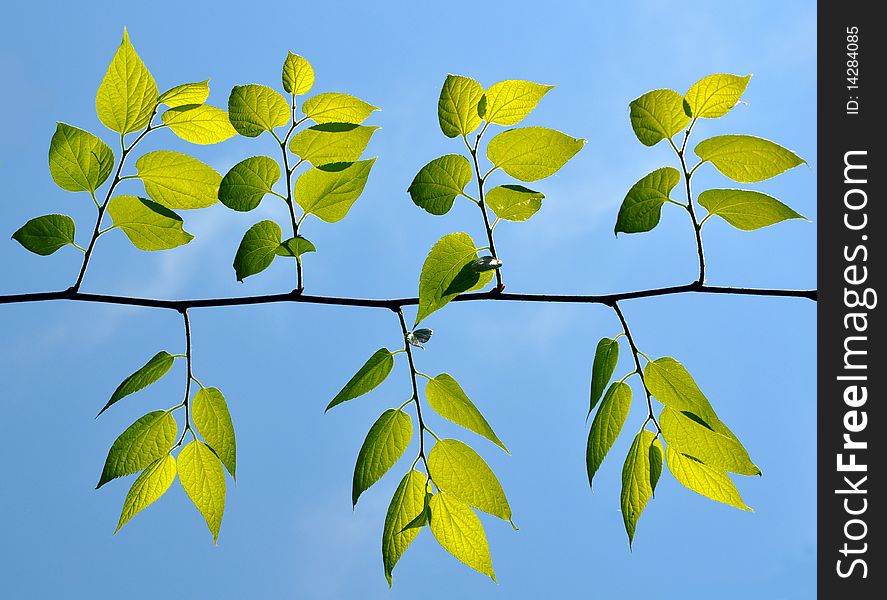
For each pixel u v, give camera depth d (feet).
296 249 4.57
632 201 4.48
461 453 4.53
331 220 4.61
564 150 4.51
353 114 4.61
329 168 4.58
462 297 4.50
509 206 4.52
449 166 4.52
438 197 4.52
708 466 4.51
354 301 4.57
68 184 4.61
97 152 4.61
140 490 4.60
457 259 4.48
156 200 4.70
